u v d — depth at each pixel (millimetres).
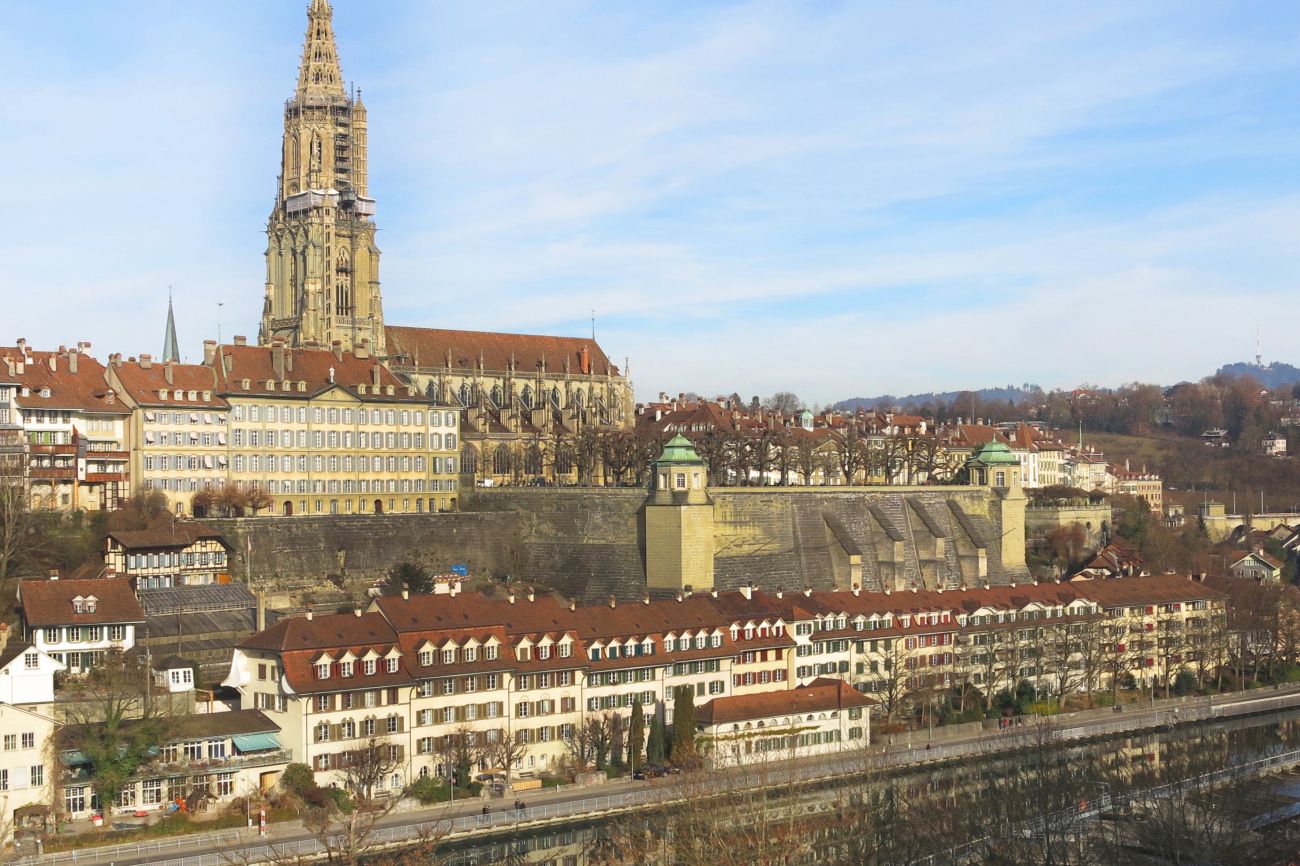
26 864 168625
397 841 180875
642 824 187375
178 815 188250
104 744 189500
